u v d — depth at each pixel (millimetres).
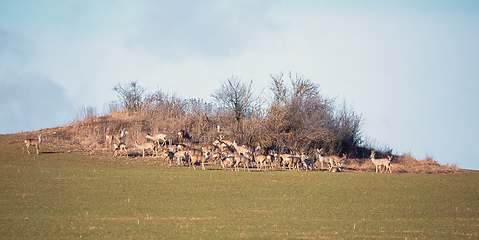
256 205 95562
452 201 103250
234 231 77625
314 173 131750
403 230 80812
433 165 169125
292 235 76375
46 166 122125
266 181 117250
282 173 129000
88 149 148250
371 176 130000
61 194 97312
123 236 73250
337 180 122375
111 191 101250
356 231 79562
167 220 83125
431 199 104625
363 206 97250
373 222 85625
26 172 113312
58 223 79000
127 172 120125
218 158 144750
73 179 109625
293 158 141625
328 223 84188
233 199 99375
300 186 113438
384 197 105375
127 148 145875
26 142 134750
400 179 126750
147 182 110375
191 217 85562
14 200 91375
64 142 154375
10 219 80062
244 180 117188
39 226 76875
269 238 74250
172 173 121500
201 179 115875
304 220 85750
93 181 108812
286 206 95500
